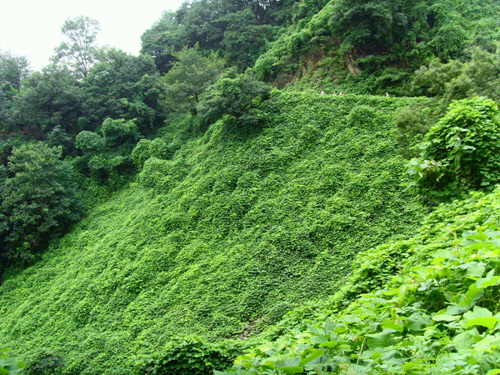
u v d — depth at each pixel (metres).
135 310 17.84
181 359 9.88
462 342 2.59
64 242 27.41
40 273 25.14
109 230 26.03
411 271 4.39
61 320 19.89
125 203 28.55
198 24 47.72
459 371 2.18
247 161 22.92
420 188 8.59
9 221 27.42
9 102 38.16
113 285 20.05
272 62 35.50
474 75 15.07
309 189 19.56
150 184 27.66
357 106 22.61
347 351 3.16
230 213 20.31
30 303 22.61
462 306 3.11
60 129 35.44
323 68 31.77
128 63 40.00
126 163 32.53
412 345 2.88
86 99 37.56
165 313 16.81
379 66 29.03
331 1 32.84
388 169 18.31
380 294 4.66
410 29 29.98
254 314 14.77
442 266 3.86
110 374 13.77
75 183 32.28
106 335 17.00
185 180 25.23
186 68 32.78
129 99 38.19
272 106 25.62
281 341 3.32
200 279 17.56
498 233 4.22
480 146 7.92
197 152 27.88
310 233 17.27
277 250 17.11
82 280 21.75
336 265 15.34
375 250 8.36
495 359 2.25
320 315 7.80
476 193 7.31
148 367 9.95
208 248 19.45
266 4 46.44
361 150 20.19
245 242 18.48
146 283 19.38
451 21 29.73
